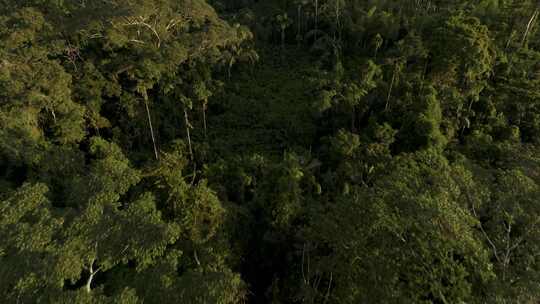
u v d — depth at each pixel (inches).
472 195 723.4
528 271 586.6
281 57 2212.1
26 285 489.4
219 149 1497.3
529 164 840.3
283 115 1691.7
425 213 636.7
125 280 623.2
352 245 664.4
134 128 1514.5
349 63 2006.6
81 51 1558.8
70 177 1093.8
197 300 566.9
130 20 1485.0
